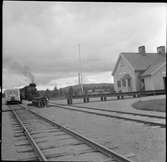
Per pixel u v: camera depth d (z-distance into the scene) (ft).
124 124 38.37
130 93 112.06
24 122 48.44
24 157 22.26
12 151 24.50
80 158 20.90
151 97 100.63
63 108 82.84
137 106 64.28
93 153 22.35
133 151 22.22
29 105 119.96
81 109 71.20
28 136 30.37
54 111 73.10
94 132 32.65
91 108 70.54
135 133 30.40
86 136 30.22
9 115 68.80
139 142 25.45
